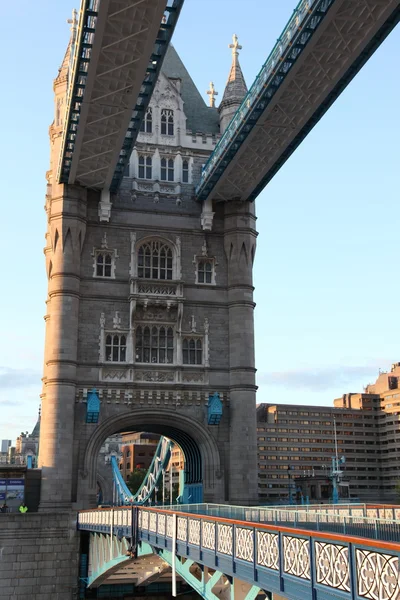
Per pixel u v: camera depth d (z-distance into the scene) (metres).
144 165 65.56
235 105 67.75
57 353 57.72
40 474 56.47
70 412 57.12
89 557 53.16
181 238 64.44
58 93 65.88
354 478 191.62
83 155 56.84
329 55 44.94
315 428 191.62
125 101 49.84
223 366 62.28
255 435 60.72
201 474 61.75
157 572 45.31
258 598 21.30
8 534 52.91
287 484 182.88
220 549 22.03
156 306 61.88
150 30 42.28
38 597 52.47
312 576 15.67
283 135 54.12
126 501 76.56
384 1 39.97
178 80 68.56
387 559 12.90
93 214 62.56
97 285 61.16
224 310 63.72
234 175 60.62
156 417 60.03
